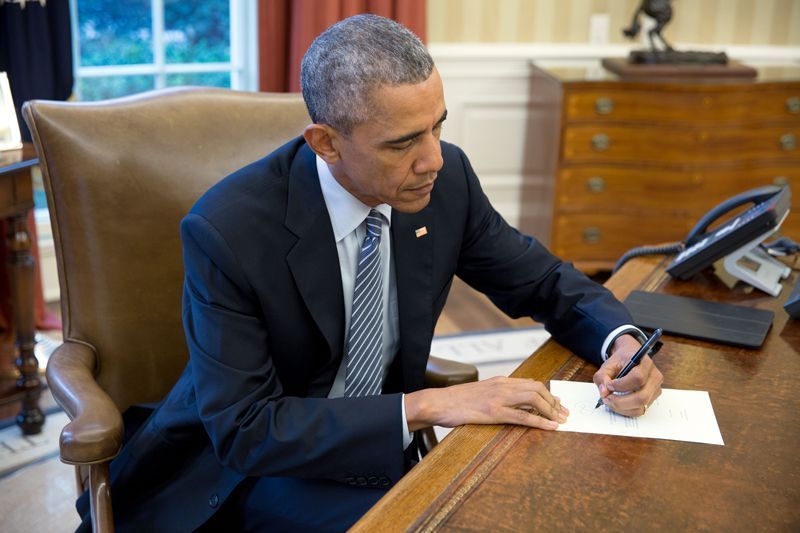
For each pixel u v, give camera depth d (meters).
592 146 4.36
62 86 3.85
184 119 1.99
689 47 5.08
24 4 3.64
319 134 1.49
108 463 1.63
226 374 1.54
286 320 1.63
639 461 1.32
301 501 1.65
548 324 1.82
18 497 2.76
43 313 3.98
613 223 4.48
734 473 1.29
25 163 2.86
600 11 4.92
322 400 1.53
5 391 3.13
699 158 4.33
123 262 1.94
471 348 3.90
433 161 1.46
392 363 1.83
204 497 1.70
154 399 2.01
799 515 1.20
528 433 1.40
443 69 4.82
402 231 1.74
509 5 4.81
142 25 4.32
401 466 1.48
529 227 4.93
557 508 1.21
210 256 1.58
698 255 1.98
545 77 4.55
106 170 1.91
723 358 1.66
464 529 1.16
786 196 1.99
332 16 4.14
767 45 5.12
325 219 1.65
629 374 1.47
